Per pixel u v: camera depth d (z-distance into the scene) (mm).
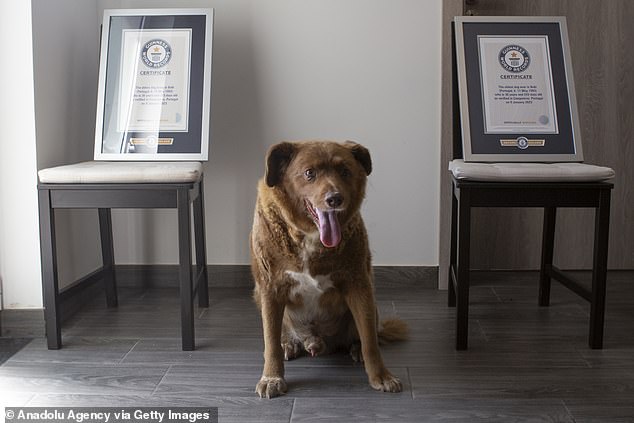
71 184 2438
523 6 3289
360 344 2357
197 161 2824
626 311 2885
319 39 3172
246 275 3320
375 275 3293
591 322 2459
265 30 3180
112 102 2877
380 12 3145
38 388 2150
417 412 1967
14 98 2572
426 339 2576
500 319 2797
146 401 2051
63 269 2900
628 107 3363
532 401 2035
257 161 3262
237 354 2430
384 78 3182
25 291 2645
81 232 3078
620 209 3441
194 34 2902
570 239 3465
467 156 2670
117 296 3170
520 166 2479
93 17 3193
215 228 3309
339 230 1956
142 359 2389
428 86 3174
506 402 2029
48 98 2707
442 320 2801
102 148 2848
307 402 2037
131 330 2697
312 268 2088
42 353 2461
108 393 2111
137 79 2885
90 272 3182
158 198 2438
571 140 2693
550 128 2703
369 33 3158
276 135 3242
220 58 3207
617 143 3389
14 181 2602
